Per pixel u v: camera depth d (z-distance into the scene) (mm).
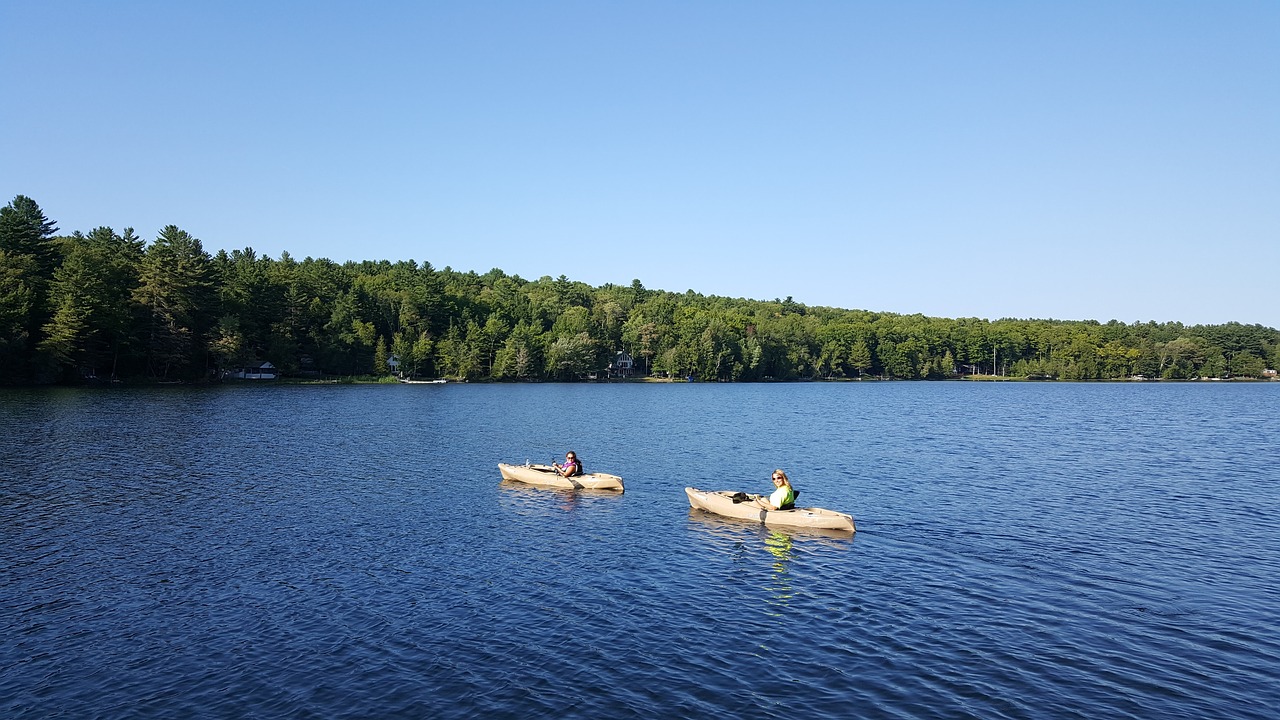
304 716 12445
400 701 12961
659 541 23812
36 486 31297
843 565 21328
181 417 62375
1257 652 15383
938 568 21109
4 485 31469
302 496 30156
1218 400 120250
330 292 156375
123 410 67188
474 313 185125
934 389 164875
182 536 23500
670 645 15438
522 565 20938
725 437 55750
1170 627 16703
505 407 85438
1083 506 29969
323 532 24281
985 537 24672
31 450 41625
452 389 127688
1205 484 35594
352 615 16875
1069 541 24203
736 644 15531
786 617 17109
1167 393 148375
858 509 29172
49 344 93500
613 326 192500
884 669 14430
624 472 38469
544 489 32531
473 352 158375
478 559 21453
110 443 45062
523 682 13688
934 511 28859
